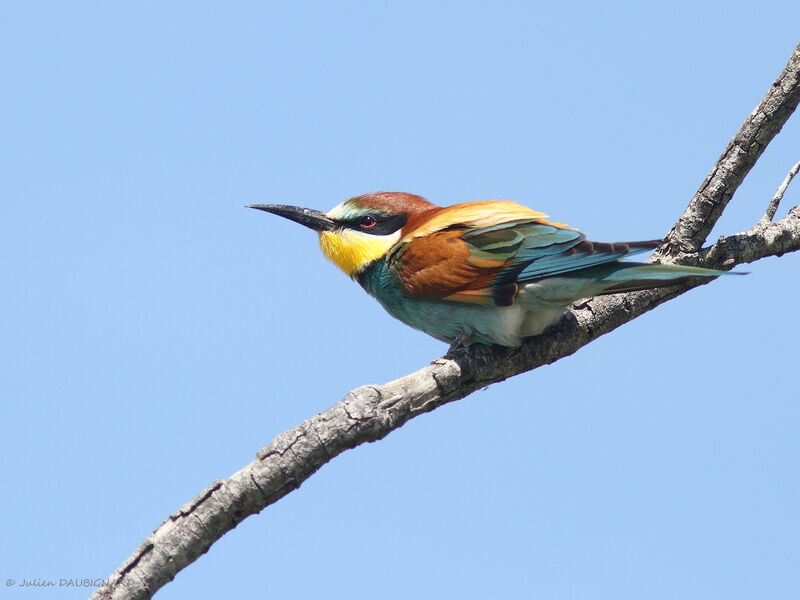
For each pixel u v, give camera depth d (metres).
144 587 7.36
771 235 9.38
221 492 7.55
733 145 9.02
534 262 9.62
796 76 8.62
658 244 9.14
